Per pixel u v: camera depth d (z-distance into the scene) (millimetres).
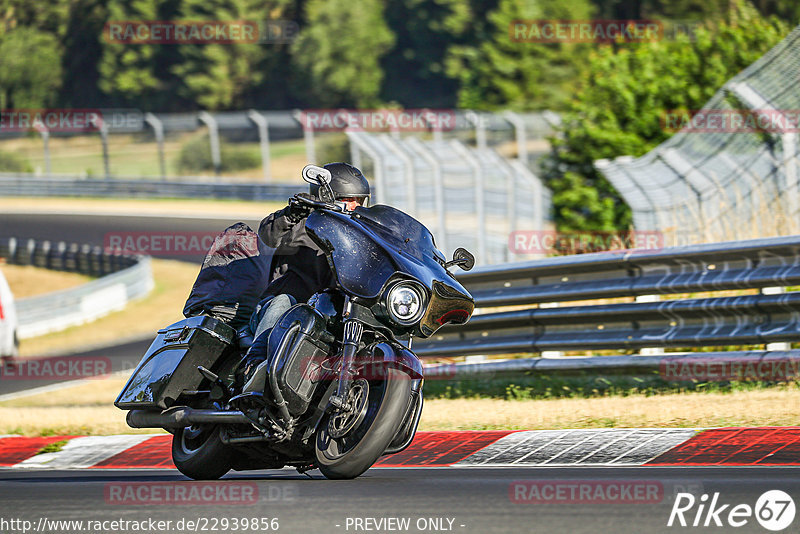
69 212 148125
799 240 28141
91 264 118938
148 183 153250
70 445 28984
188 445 22469
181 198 149375
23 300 84562
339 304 19766
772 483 17656
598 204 60969
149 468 26859
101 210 147750
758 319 29047
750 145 42000
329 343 19719
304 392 19344
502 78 168375
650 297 31906
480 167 65688
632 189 46469
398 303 19000
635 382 30641
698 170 43156
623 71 63219
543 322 32969
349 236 19609
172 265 115625
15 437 30375
